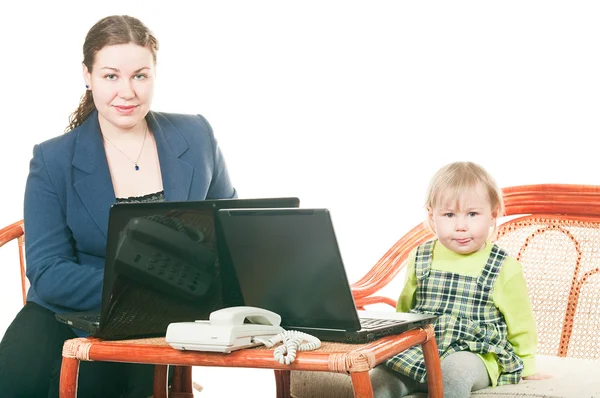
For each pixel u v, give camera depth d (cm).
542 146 318
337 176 354
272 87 362
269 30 360
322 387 178
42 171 179
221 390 322
